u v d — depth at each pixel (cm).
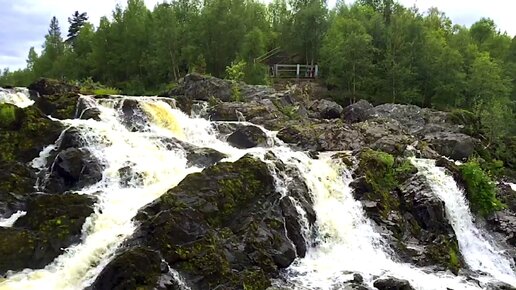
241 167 1834
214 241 1547
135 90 5181
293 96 3947
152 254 1391
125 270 1339
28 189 1889
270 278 1577
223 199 1703
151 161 2062
